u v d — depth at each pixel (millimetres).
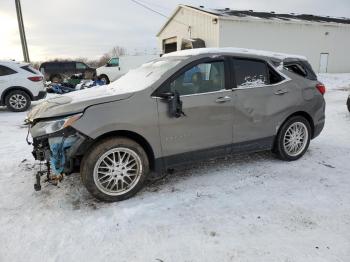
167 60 4379
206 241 2955
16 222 3350
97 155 3551
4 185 4250
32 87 10672
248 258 2705
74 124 3426
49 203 3736
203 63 4086
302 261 2650
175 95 3734
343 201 3631
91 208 3602
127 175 3766
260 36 19906
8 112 10500
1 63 10375
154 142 3818
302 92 4840
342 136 6359
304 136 5016
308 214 3365
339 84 17953
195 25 20641
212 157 4297
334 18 27938
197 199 3756
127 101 3646
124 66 21578
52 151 3543
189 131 3994
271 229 3113
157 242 2969
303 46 21781
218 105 4121
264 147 4711
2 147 6035
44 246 2955
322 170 4555
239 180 4254
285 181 4199
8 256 2830
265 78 4543
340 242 2889
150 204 3656
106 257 2785
